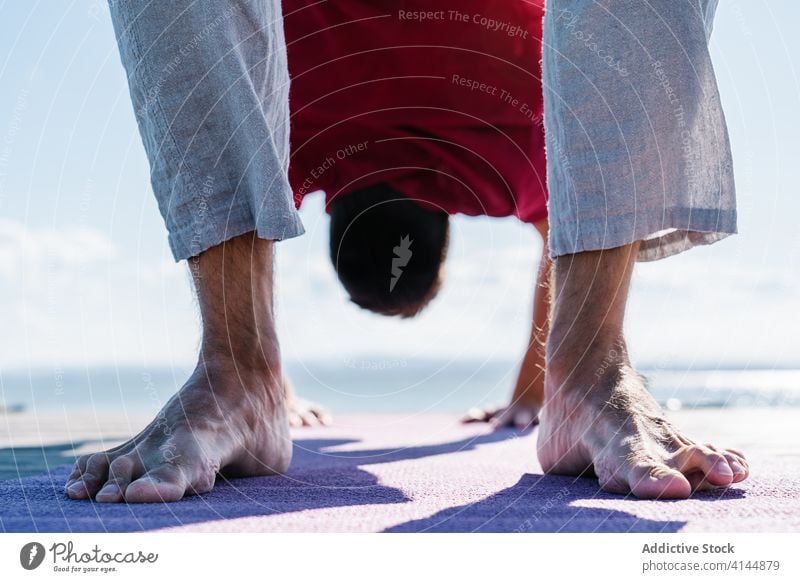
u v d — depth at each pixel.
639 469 0.88
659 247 1.16
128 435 1.93
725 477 0.87
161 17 1.01
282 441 1.07
